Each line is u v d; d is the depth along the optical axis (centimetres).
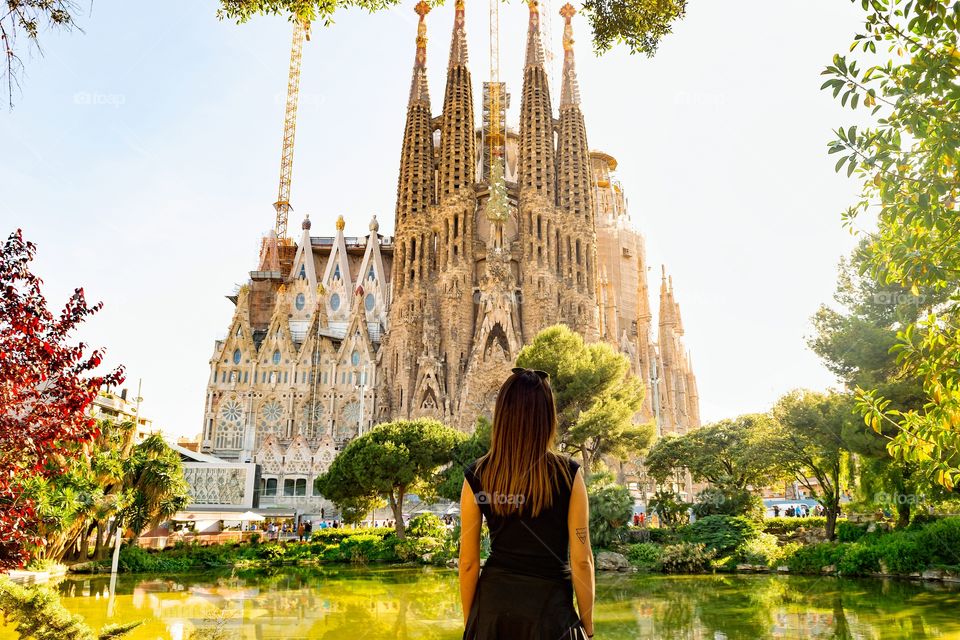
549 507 332
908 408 2855
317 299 13938
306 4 1080
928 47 679
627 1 1116
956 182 706
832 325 3312
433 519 5103
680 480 7275
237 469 8250
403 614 2298
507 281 11519
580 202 12262
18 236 988
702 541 3797
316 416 12356
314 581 3372
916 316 1912
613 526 4034
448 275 11806
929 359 812
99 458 3525
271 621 2144
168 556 4047
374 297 14162
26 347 963
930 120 694
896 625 1875
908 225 776
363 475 4781
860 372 3094
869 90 721
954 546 2702
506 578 329
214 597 2716
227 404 12350
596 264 12256
